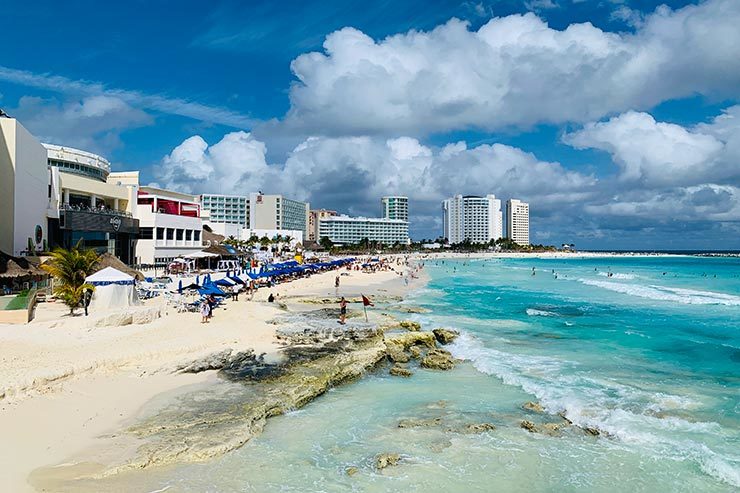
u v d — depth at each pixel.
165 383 21.94
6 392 17.72
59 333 26.50
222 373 23.62
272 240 162.25
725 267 161.88
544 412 20.56
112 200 79.31
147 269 77.56
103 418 17.78
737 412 20.47
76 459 14.77
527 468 15.68
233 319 34.53
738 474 15.20
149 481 14.08
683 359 29.42
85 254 34.28
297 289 65.12
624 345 33.34
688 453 16.66
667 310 50.78
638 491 14.41
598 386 23.97
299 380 22.95
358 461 15.99
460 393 23.19
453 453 16.66
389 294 64.19
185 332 29.31
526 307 52.94
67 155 75.06
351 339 30.55
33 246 51.44
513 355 30.44
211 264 88.38
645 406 21.11
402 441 17.56
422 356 30.31
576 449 17.02
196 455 15.59
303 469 15.34
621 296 64.81
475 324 41.16
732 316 46.53
